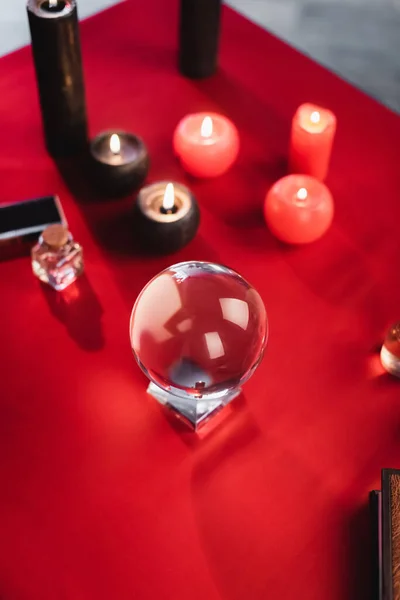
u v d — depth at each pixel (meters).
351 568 0.59
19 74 0.89
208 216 0.78
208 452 0.64
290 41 1.62
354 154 0.84
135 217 0.73
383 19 1.71
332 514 0.61
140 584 0.58
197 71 0.90
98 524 0.60
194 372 0.60
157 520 0.60
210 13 0.84
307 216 0.72
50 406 0.66
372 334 0.71
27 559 0.58
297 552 0.60
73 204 0.78
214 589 0.58
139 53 0.93
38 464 0.63
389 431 0.65
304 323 0.71
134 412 0.65
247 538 0.60
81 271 0.73
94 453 0.63
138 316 0.61
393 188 0.81
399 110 1.45
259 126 0.86
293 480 0.63
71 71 0.74
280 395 0.67
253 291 0.62
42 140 0.84
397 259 0.76
